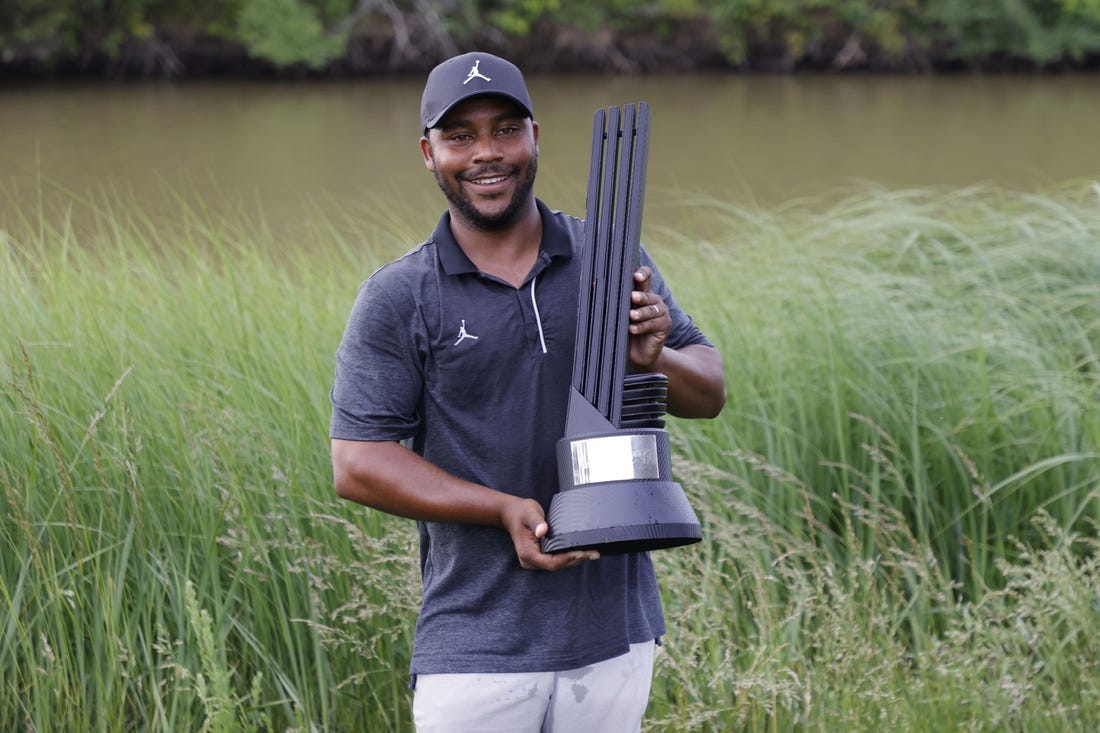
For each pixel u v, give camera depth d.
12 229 6.22
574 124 22.03
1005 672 3.26
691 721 2.96
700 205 12.45
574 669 2.29
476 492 2.18
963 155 19.58
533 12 28.55
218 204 13.09
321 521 3.52
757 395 4.51
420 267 2.25
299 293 5.14
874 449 4.21
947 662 3.29
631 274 2.14
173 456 3.57
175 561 3.37
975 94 27.91
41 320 4.19
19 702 3.09
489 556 2.27
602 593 2.30
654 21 30.59
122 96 24.41
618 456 2.10
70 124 20.69
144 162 17.38
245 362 4.11
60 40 24.42
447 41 27.89
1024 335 5.08
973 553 3.98
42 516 3.38
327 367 4.20
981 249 6.18
